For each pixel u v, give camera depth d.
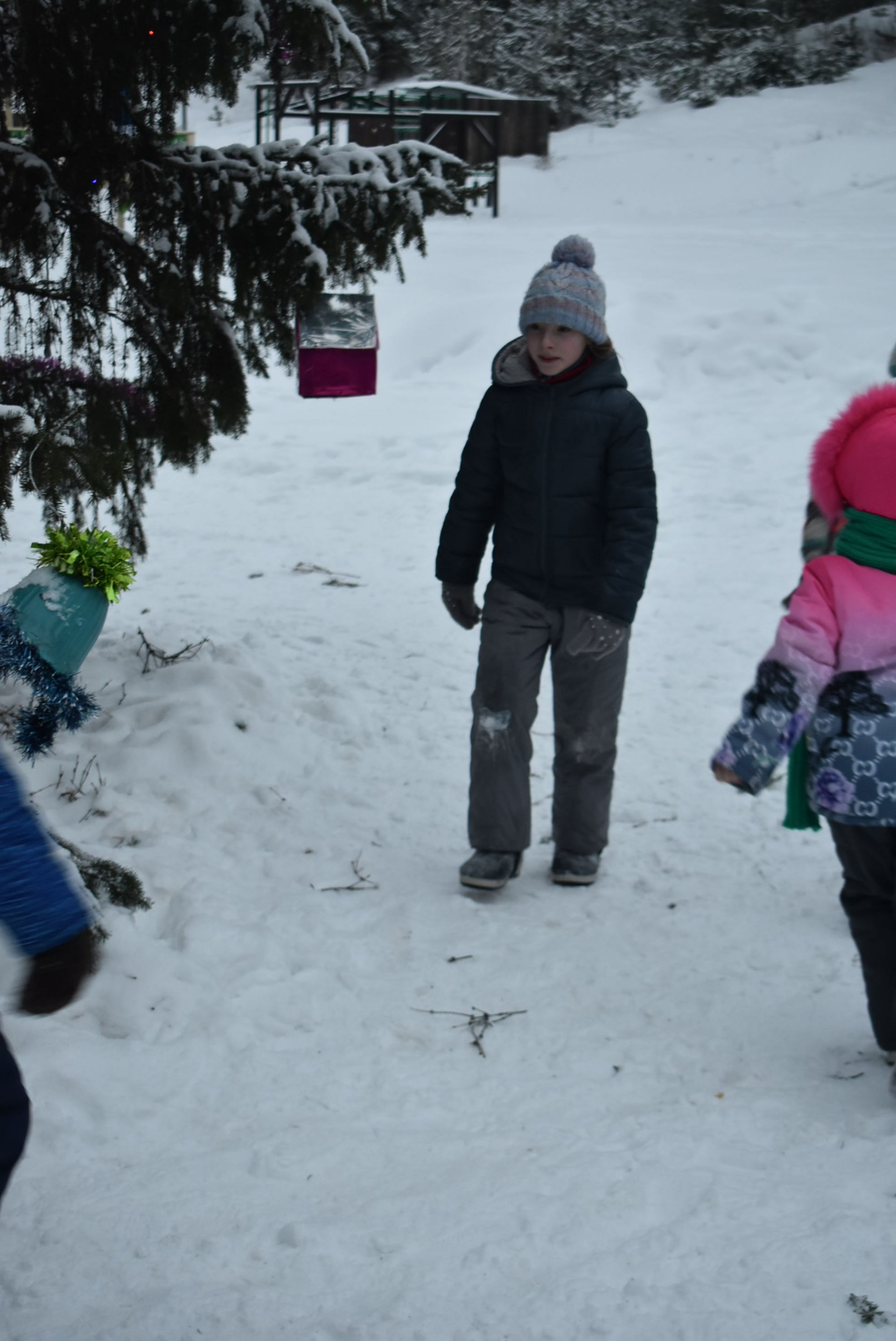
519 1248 2.48
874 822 2.93
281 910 4.07
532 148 26.75
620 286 14.80
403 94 25.12
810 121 29.19
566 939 3.98
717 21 35.25
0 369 5.01
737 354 12.64
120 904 3.87
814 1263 2.40
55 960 1.83
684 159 26.61
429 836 4.71
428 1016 3.56
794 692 2.86
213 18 4.62
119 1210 2.61
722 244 18.62
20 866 1.81
